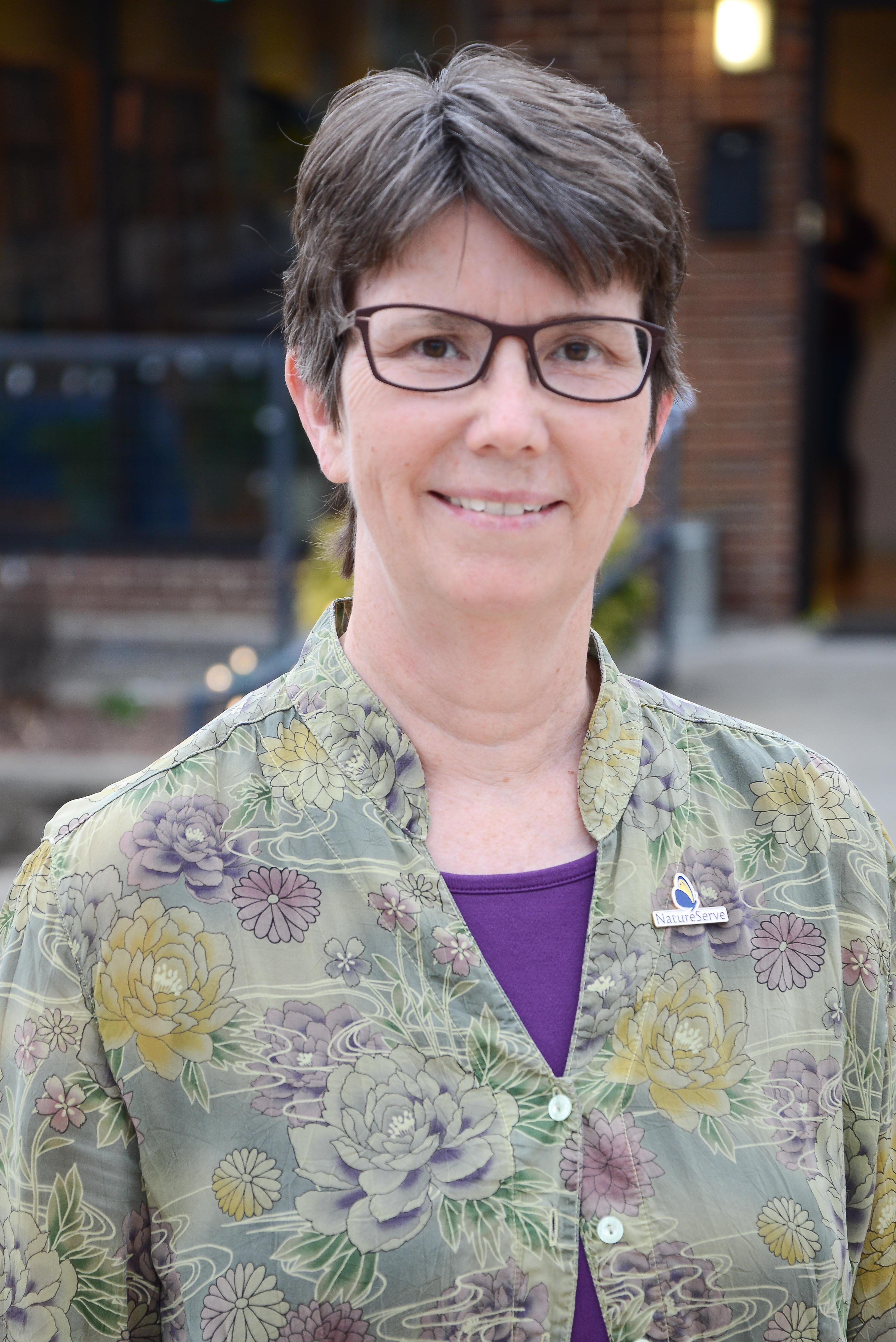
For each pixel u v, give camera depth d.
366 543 1.47
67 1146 1.34
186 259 7.94
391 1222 1.30
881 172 8.04
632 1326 1.33
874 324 8.49
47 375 6.82
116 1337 1.35
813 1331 1.38
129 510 7.43
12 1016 1.38
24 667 6.43
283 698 1.49
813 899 1.52
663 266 1.42
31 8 7.75
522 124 1.31
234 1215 1.31
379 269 1.37
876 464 8.80
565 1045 1.39
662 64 7.32
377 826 1.41
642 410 1.40
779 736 1.62
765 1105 1.43
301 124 7.78
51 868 1.40
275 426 5.84
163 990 1.35
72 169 7.89
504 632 1.41
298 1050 1.34
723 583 7.80
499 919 1.42
